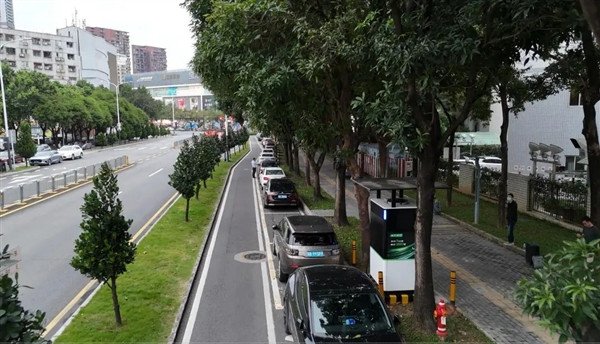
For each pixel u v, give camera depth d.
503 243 15.32
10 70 51.28
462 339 8.74
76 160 48.38
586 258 4.20
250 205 24.08
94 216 8.93
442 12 7.98
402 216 10.49
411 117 8.63
